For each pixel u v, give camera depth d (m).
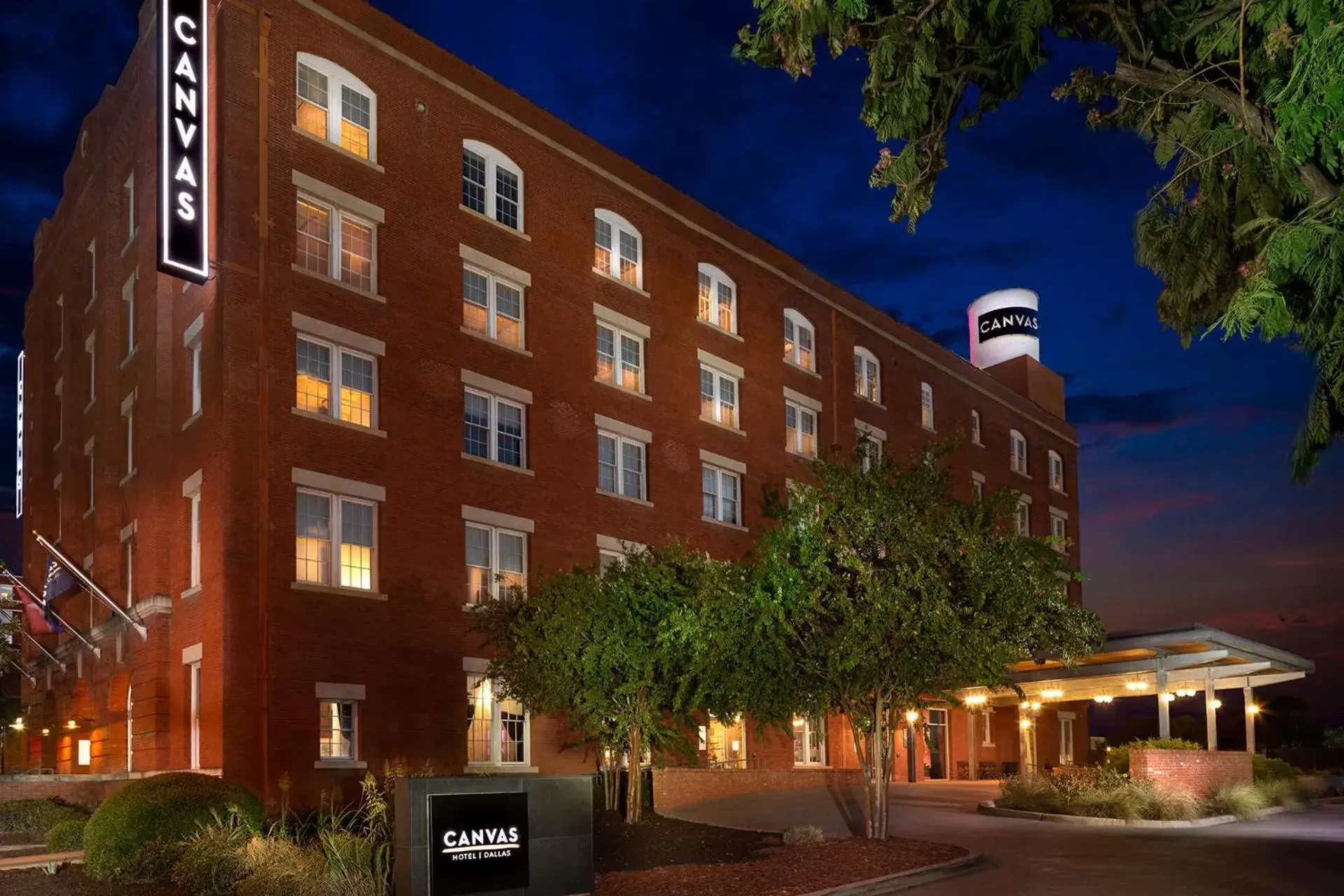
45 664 38.69
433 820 14.15
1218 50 11.49
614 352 35.19
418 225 29.34
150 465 27.47
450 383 29.52
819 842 20.80
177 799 18.20
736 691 21.42
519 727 29.94
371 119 28.89
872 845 19.64
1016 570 19.78
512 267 31.77
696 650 21.09
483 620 27.98
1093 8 12.38
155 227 27.36
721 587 20.94
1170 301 13.48
